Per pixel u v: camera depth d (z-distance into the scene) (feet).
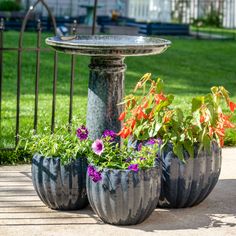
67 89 45.57
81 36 23.90
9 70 51.78
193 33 86.43
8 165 26.91
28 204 22.66
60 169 21.54
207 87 49.14
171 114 21.88
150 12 101.60
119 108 22.90
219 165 22.47
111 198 20.36
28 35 70.90
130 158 20.90
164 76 53.26
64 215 21.77
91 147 21.53
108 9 97.86
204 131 21.72
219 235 20.45
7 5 86.17
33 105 39.37
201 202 22.97
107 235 20.24
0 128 32.17
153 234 20.36
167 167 21.74
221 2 99.66
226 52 68.08
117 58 22.54
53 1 94.73
